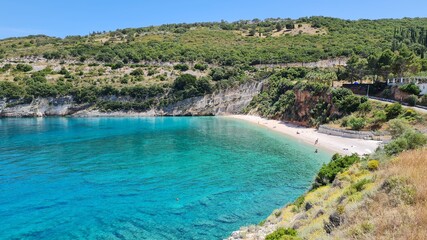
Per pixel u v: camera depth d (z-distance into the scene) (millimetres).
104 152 67375
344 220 18500
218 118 131750
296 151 66188
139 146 74250
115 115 141750
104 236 30125
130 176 49375
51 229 31562
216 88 144375
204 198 39781
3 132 95125
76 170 52844
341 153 61188
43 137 86438
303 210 30219
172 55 178750
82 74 155500
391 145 34125
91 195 41000
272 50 176250
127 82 149500
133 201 38938
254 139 82000
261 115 127562
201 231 31078
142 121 124812
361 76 104125
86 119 131875
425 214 14320
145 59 175375
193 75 150625
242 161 58531
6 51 183000
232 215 34688
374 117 74562
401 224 14312
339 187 29484
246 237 28484
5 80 143500
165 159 60750
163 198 39906
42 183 45812
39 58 173750
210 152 67000
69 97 141625
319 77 110500
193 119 130125
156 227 31969
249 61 164875
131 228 31781
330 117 87812
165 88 146375
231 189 42969
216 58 172750
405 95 78375
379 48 151875
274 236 22469
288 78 132625
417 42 148250
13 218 34031
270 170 52062
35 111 138625
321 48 167375
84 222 33125
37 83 142125
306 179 46844
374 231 14922
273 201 38500
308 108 99562
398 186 17875
